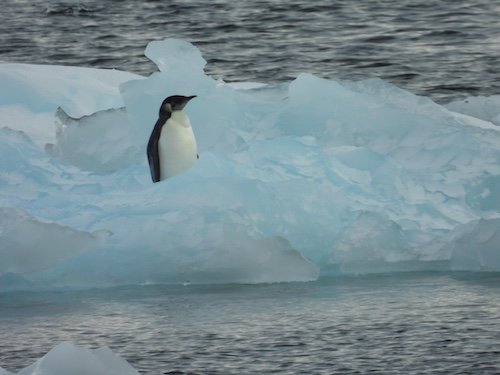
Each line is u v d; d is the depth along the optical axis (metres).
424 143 46.53
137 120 48.38
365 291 35.59
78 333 30.73
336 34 123.19
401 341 29.25
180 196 39.69
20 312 33.44
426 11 136.00
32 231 36.88
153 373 27.03
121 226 38.47
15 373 24.77
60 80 53.62
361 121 47.84
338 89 48.78
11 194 41.44
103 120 48.72
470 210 42.53
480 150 45.72
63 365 22.89
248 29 128.12
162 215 38.69
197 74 49.50
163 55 50.56
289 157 42.97
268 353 28.41
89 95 52.84
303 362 27.59
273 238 37.41
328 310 32.75
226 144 46.84
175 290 36.34
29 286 37.06
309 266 37.72
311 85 48.91
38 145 47.84
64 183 42.56
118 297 35.31
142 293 35.91
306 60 109.88
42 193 41.75
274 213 39.41
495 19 130.38
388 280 37.62
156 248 37.69
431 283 36.81
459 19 130.50
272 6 141.62
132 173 43.31
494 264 39.03
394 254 39.41
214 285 37.25
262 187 39.59
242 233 37.56
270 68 107.00
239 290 36.16
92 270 37.34
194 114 48.09
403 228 40.56
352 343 29.14
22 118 50.28
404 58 108.50
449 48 112.88
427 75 100.44
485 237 39.12
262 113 48.78
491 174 43.88
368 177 42.97
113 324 31.64
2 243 36.88
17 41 122.94
